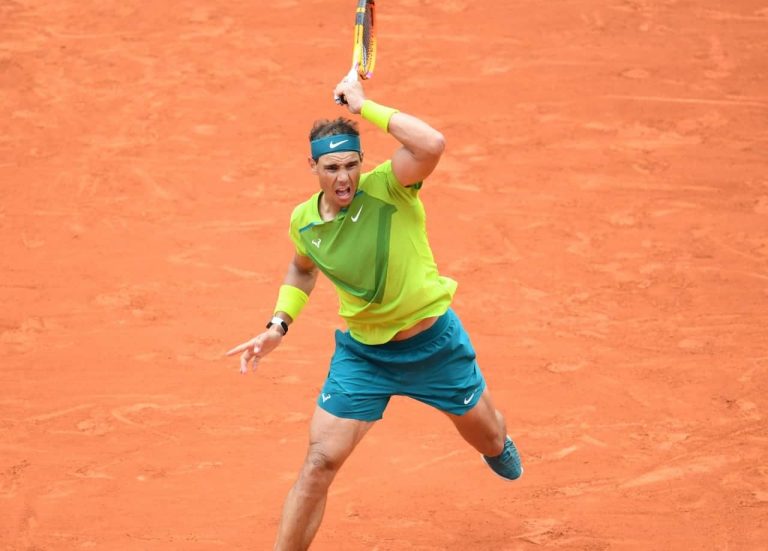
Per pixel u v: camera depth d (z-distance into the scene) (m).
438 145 18.66
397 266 19.56
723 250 37.16
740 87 50.12
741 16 57.31
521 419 27.33
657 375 29.34
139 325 33.44
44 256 38.38
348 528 23.11
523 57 53.84
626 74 51.59
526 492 24.23
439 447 26.39
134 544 22.75
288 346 31.84
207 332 32.88
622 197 41.34
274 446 26.58
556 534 22.59
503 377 29.52
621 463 25.22
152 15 60.81
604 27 56.47
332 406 20.22
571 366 30.02
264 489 24.70
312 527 19.73
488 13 58.75
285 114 49.81
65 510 24.06
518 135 46.72
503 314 33.38
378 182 19.50
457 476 25.06
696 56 53.16
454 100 50.00
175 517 23.69
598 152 45.03
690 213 39.94
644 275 35.66
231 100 51.38
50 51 56.78
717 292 34.25
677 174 43.00
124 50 56.81
